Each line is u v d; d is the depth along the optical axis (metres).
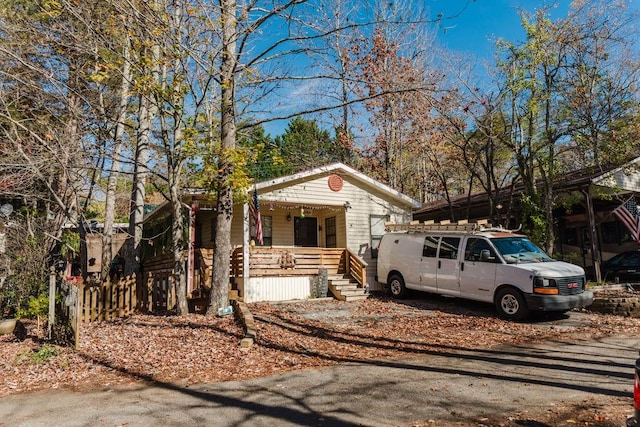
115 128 13.38
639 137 15.90
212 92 11.75
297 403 4.98
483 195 21.05
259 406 4.91
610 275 17.22
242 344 7.72
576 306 10.64
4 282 12.20
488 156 17.38
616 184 16.08
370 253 17.06
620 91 16.02
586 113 16.00
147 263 17.08
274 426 4.31
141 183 14.26
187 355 7.32
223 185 10.26
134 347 7.91
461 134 17.00
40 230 13.75
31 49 10.60
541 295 10.41
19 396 5.59
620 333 9.20
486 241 12.05
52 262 13.82
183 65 9.84
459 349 7.80
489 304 13.09
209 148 10.02
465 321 10.63
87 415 4.75
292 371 6.40
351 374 6.18
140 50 10.06
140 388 5.73
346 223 16.83
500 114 16.75
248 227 14.41
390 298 14.70
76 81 11.47
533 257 11.79
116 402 5.18
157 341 8.24
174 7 9.80
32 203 14.82
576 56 15.77
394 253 14.85
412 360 7.00
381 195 17.80
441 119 17.88
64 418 4.67
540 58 15.51
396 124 22.58
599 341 8.40
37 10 10.81
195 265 13.95
